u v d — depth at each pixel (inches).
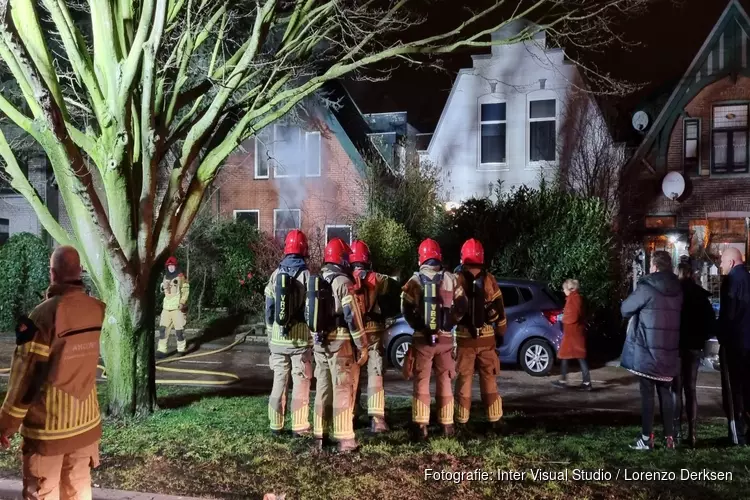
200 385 405.4
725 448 248.5
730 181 717.9
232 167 838.5
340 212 807.1
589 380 404.8
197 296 738.2
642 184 745.6
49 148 274.1
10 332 641.6
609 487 202.2
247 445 247.4
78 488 154.6
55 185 896.9
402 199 689.0
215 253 741.3
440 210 692.1
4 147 289.3
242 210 866.8
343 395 241.0
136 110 289.6
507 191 783.7
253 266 711.1
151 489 201.3
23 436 146.4
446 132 814.5
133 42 277.6
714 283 686.5
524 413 320.2
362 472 216.5
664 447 248.1
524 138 781.3
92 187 247.4
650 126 764.0
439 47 315.0
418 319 255.0
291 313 251.8
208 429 271.0
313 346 252.2
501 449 243.6
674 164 735.1
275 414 263.3
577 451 240.1
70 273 150.3
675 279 242.7
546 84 770.8
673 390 259.3
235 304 719.1
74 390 148.5
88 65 276.1
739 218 714.2
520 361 457.7
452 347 260.2
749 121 711.7
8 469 220.7
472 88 804.6
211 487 203.0
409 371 260.8
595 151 741.3
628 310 243.9
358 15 335.3
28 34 254.8
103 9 267.4
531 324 454.3
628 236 715.4
